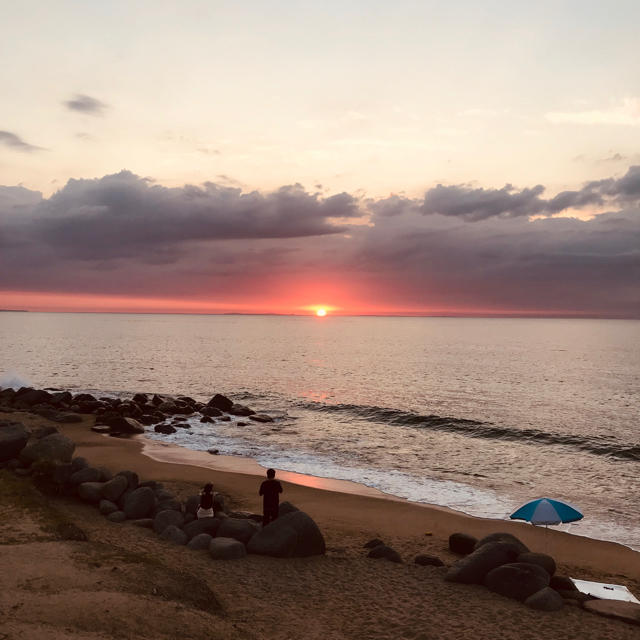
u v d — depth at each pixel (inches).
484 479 1259.8
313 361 4648.1
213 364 4237.2
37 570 510.3
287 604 542.0
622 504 1088.2
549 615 525.0
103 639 384.5
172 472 1231.5
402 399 2581.2
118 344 6550.2
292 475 1261.1
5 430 1090.1
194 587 529.7
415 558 720.3
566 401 2608.3
